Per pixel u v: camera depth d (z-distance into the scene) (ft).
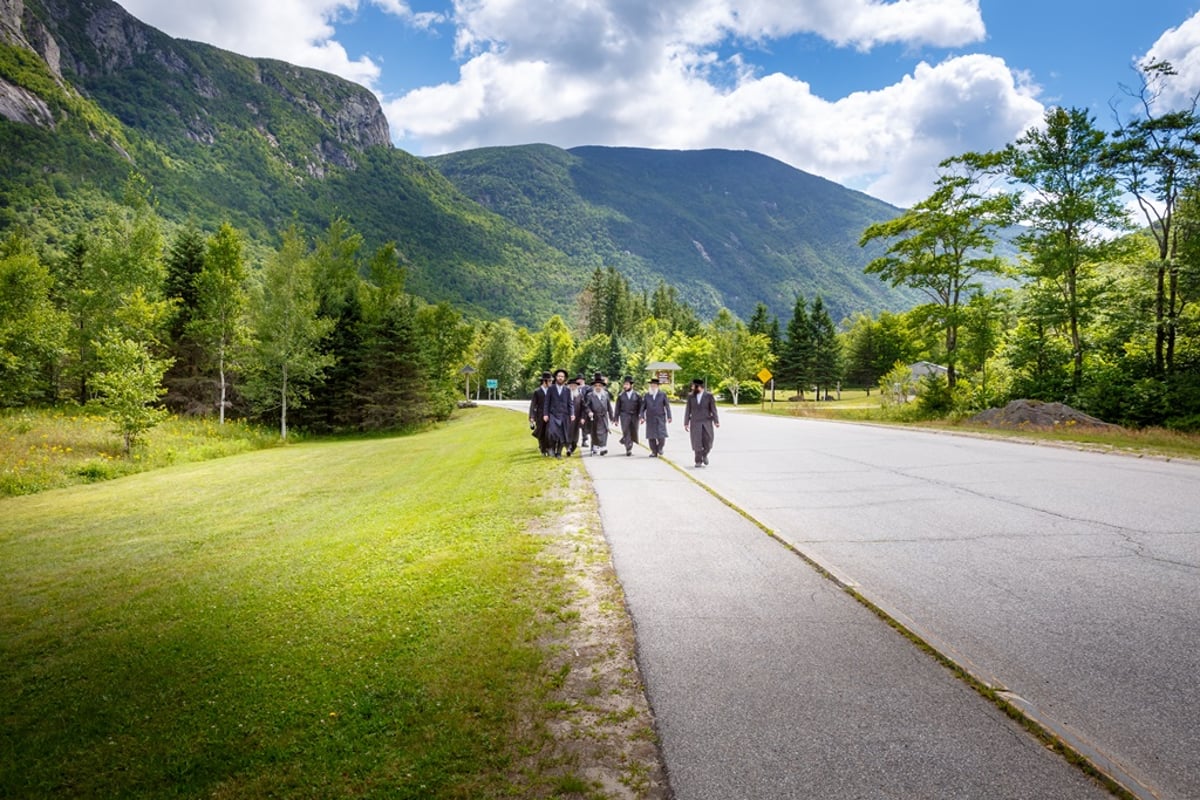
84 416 98.17
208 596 20.84
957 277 106.11
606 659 13.98
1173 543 22.43
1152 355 86.63
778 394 284.20
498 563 21.18
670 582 19.02
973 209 98.78
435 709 12.15
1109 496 31.27
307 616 17.80
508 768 10.19
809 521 26.91
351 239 155.22
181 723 12.56
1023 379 96.22
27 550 32.27
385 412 140.36
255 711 12.75
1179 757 9.91
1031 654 13.73
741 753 10.27
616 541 23.86
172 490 53.52
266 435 120.16
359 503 39.81
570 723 11.45
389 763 10.56
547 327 447.42
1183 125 79.36
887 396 130.72
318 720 12.14
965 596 17.42
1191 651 13.74
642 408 55.47
